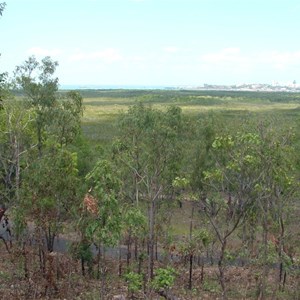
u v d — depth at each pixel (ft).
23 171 96.58
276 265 128.36
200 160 114.11
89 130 322.34
